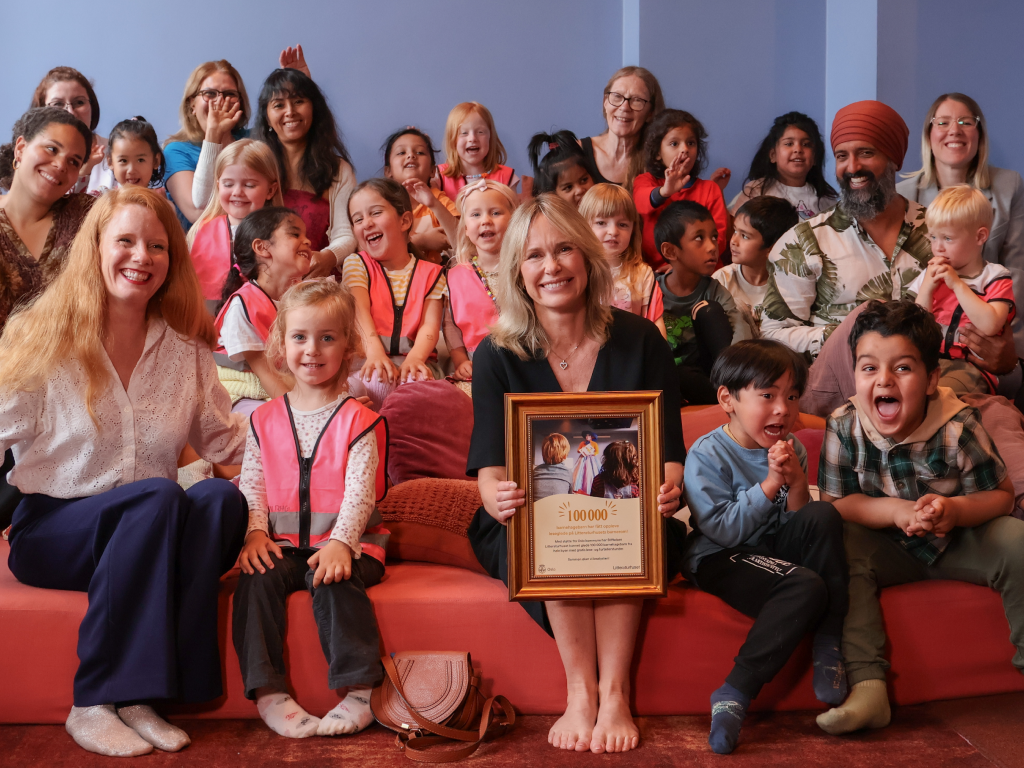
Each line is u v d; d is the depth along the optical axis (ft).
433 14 14.79
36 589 6.08
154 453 6.32
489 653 6.05
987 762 5.23
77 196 8.97
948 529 6.10
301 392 6.79
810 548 5.99
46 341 5.96
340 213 12.23
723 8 14.84
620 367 6.30
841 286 10.19
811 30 15.08
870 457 6.51
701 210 10.52
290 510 6.43
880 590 6.26
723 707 5.51
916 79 14.16
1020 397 9.58
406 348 10.12
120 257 5.98
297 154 12.32
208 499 5.90
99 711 5.51
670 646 6.01
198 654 5.76
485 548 6.40
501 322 6.41
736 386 6.36
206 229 10.50
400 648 6.04
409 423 8.27
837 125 10.21
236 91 12.66
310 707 5.95
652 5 14.58
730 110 14.98
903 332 6.21
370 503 6.38
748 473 6.42
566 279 6.11
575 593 5.74
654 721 5.93
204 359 6.66
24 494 6.31
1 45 14.15
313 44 14.60
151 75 14.39
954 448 6.33
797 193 13.89
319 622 5.87
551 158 12.97
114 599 5.55
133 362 6.32
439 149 14.89
